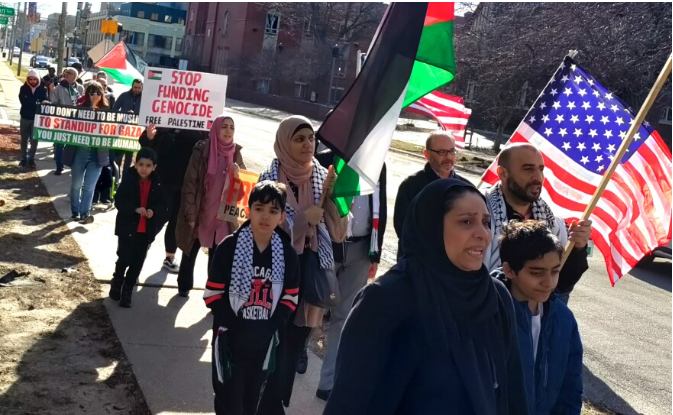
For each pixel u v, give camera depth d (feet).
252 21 208.85
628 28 85.87
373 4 191.21
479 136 147.95
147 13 320.91
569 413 10.62
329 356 16.78
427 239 8.00
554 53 94.68
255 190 12.71
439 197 8.03
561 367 10.34
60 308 20.39
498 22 108.58
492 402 7.82
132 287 21.17
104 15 323.57
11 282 22.20
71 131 30.81
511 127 153.38
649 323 28.19
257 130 101.55
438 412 7.67
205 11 250.37
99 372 16.46
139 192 20.77
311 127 15.55
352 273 17.33
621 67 83.92
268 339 12.76
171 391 15.87
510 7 107.34
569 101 17.90
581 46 87.97
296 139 15.37
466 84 114.42
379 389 7.94
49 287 22.04
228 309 12.64
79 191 31.48
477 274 8.11
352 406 7.77
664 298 33.58
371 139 13.87
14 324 18.74
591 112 17.78
